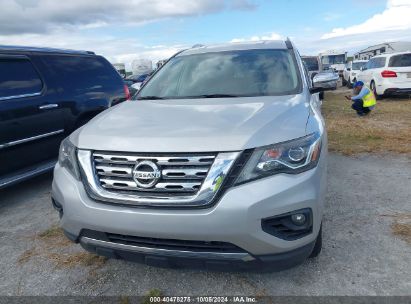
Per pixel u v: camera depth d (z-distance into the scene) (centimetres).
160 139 225
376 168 513
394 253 289
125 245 230
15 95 427
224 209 206
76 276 279
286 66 361
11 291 264
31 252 319
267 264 218
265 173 216
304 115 264
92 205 229
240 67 368
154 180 218
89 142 245
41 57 478
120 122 268
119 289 261
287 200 214
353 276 262
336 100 1412
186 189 215
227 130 227
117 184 228
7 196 462
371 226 335
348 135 727
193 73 375
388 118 923
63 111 488
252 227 208
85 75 541
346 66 2439
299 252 224
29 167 452
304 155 228
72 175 248
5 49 434
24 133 435
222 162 213
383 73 1288
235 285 258
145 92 373
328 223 344
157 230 214
